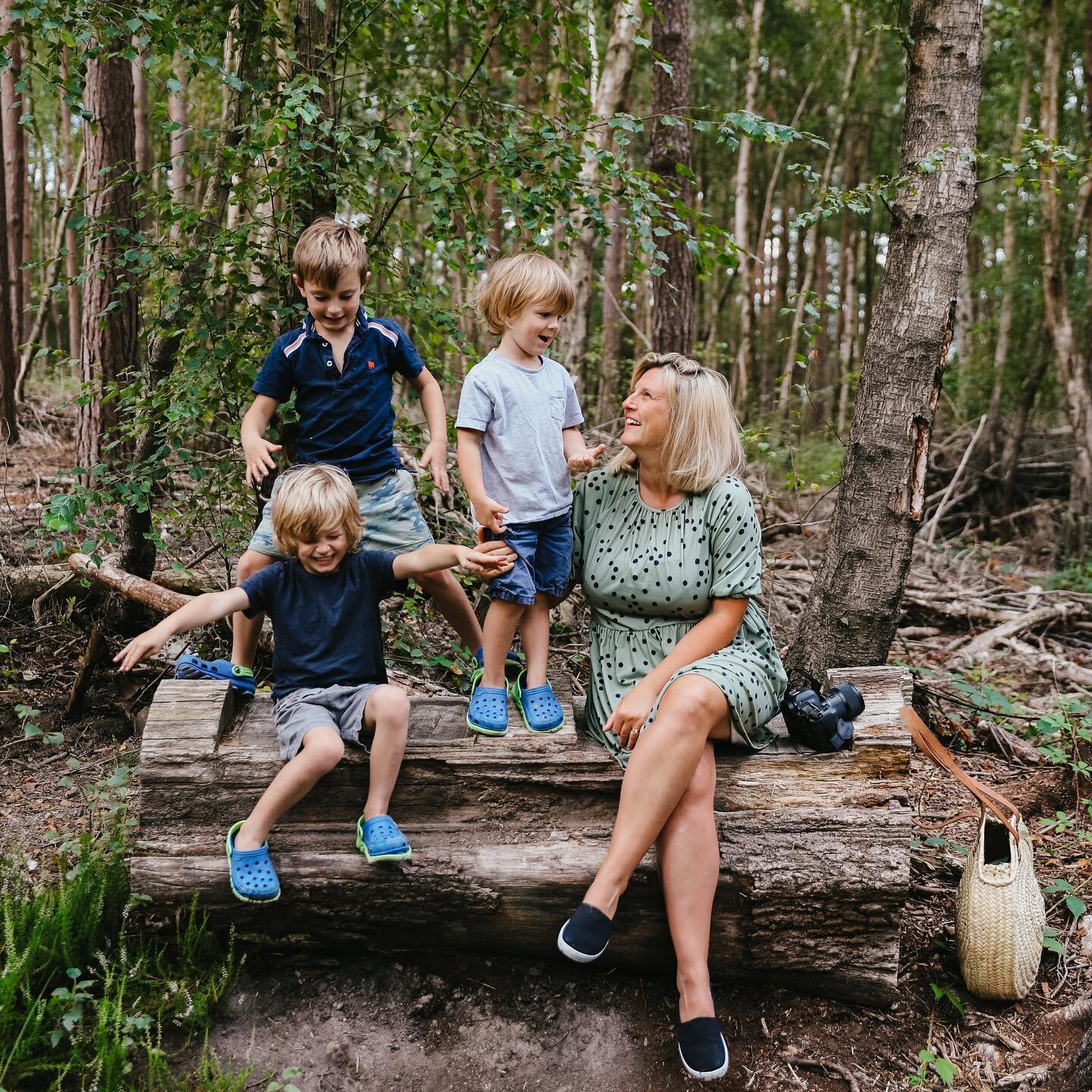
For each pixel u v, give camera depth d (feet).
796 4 54.80
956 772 9.00
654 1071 7.93
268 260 11.74
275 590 8.41
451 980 8.64
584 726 9.39
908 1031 8.46
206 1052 7.73
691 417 8.68
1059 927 9.80
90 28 9.76
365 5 11.73
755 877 8.31
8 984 7.41
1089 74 34.55
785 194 66.44
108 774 11.69
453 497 15.48
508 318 8.64
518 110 11.97
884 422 11.88
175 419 10.91
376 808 8.33
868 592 12.16
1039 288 38.32
